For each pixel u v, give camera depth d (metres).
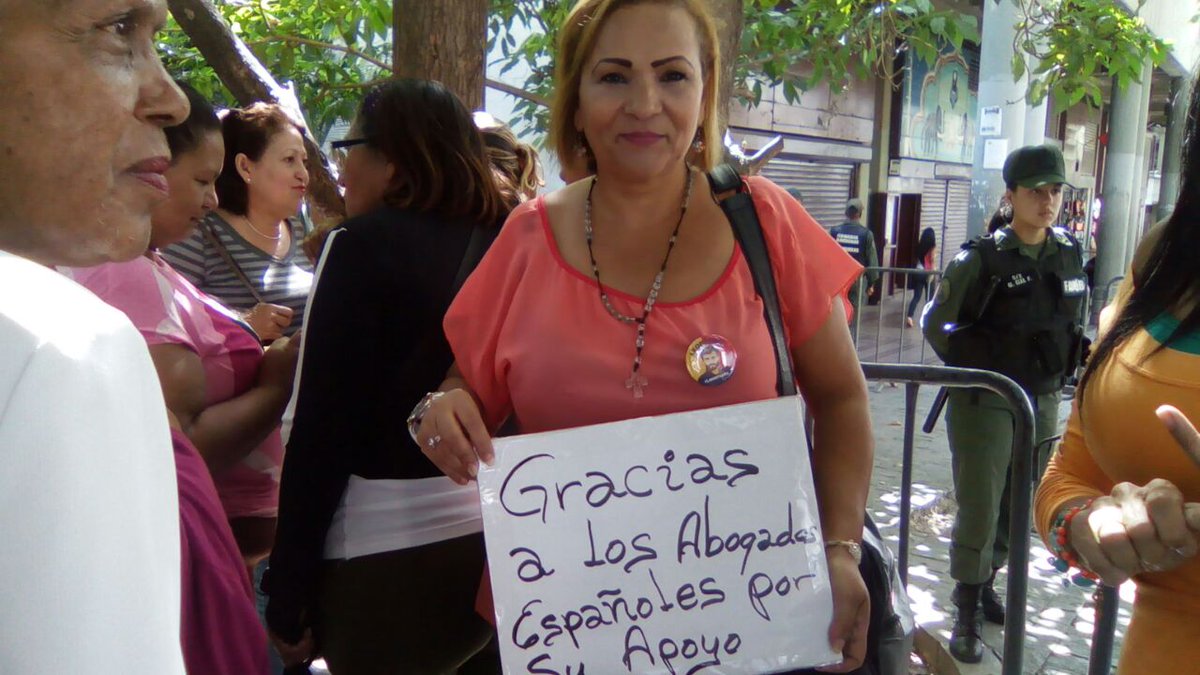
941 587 4.49
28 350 0.63
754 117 11.82
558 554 1.34
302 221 3.80
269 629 1.92
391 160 1.97
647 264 1.41
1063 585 4.47
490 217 2.02
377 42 6.13
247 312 2.67
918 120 16.08
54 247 0.85
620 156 1.38
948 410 3.84
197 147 2.07
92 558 0.62
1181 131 1.41
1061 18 5.64
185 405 1.91
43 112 0.80
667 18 1.37
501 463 1.34
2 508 0.60
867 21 5.11
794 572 1.37
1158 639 1.39
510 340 1.43
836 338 1.47
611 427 1.34
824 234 1.49
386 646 1.96
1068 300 3.82
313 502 1.85
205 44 3.42
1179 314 1.35
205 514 1.29
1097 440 1.46
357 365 1.83
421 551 1.93
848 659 1.40
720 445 1.35
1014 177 3.81
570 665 1.33
